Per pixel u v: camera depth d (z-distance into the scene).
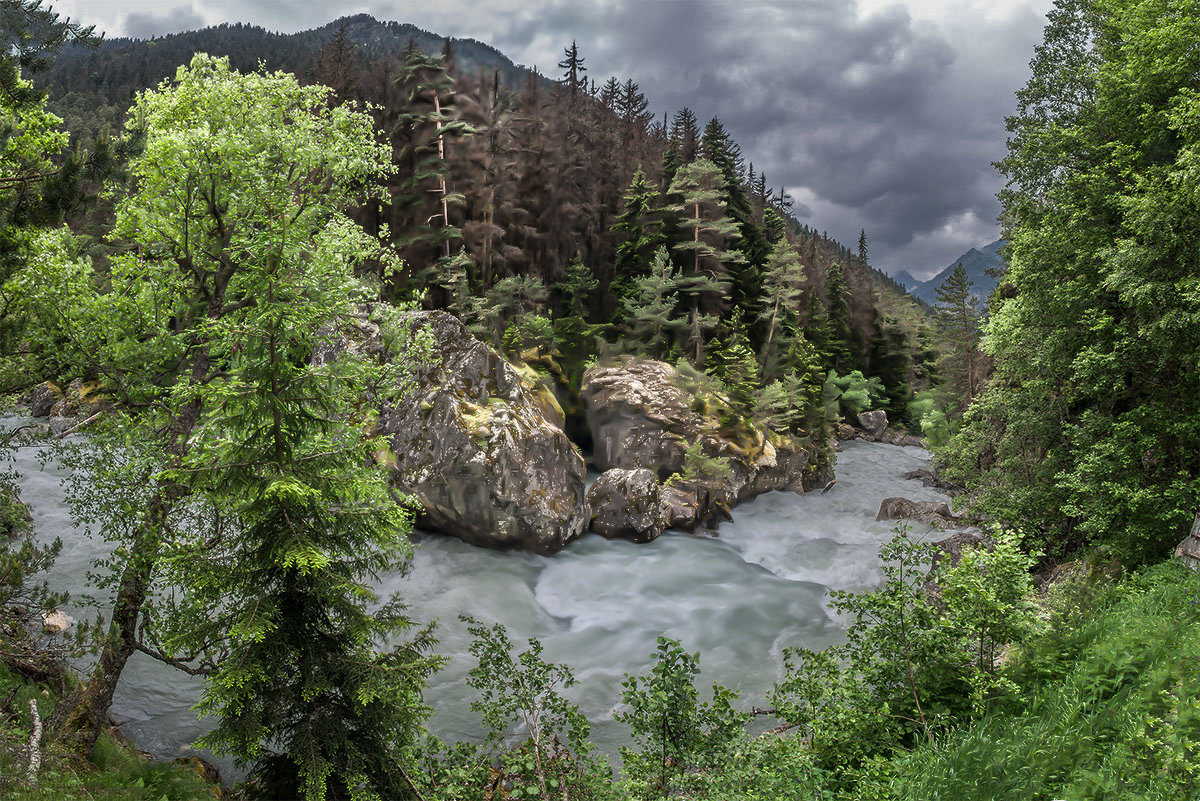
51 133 9.61
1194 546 13.26
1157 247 16.16
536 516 24.88
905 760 7.62
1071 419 21.88
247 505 8.16
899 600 9.23
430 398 24.61
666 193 51.91
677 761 8.27
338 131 16.17
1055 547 20.20
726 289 48.22
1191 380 17.16
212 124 14.66
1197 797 5.14
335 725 8.12
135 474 11.13
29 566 9.48
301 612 8.43
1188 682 6.65
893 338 79.12
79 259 12.94
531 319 40.53
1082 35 23.12
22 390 12.05
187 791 10.42
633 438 35.94
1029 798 5.85
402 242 40.81
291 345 8.79
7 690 10.98
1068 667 8.66
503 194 48.88
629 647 19.47
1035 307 20.92
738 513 35.03
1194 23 17.75
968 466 24.44
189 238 13.77
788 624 21.23
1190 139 16.77
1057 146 21.73
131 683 14.77
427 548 24.27
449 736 13.80
